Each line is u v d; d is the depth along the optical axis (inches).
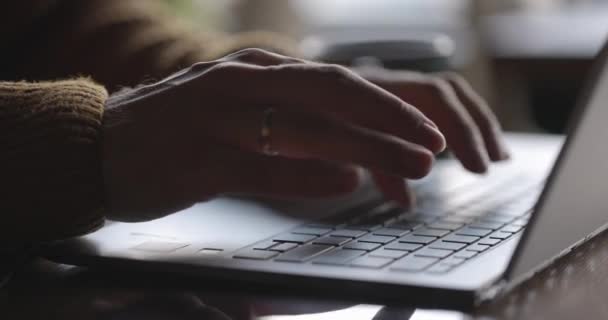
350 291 19.8
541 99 91.4
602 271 21.4
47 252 23.5
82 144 23.3
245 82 22.7
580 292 19.9
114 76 47.7
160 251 22.9
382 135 21.4
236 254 22.4
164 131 23.2
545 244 20.8
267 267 20.9
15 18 49.8
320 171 22.4
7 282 22.3
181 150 23.0
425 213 27.6
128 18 50.1
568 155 19.9
